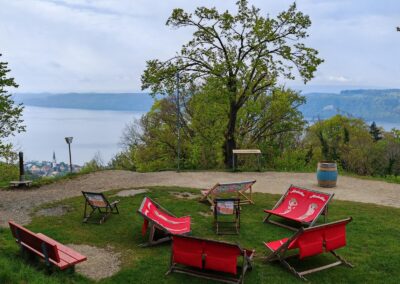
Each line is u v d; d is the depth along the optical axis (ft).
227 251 22.84
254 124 103.60
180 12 73.46
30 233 23.82
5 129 78.79
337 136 130.41
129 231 33.17
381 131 150.20
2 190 51.57
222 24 73.82
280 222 36.01
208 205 41.81
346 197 46.75
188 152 112.37
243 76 76.13
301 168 99.96
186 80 78.48
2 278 20.80
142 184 54.95
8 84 72.23
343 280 24.26
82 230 33.40
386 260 26.84
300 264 26.45
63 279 22.59
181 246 24.14
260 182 56.90
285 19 72.02
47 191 50.57
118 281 23.62
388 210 39.86
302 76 72.95
